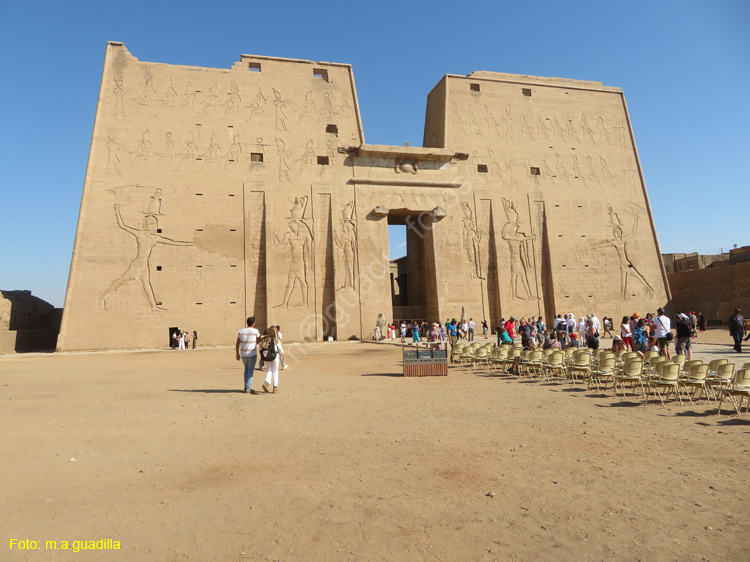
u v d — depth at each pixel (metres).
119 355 27.56
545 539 3.92
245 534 4.06
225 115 36.66
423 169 39.88
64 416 8.91
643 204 44.09
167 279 33.47
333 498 4.86
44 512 4.51
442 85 42.00
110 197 33.16
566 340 23.45
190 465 5.96
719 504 4.58
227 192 35.66
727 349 20.34
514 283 39.94
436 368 15.51
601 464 5.89
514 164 41.72
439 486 5.20
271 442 7.06
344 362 20.81
